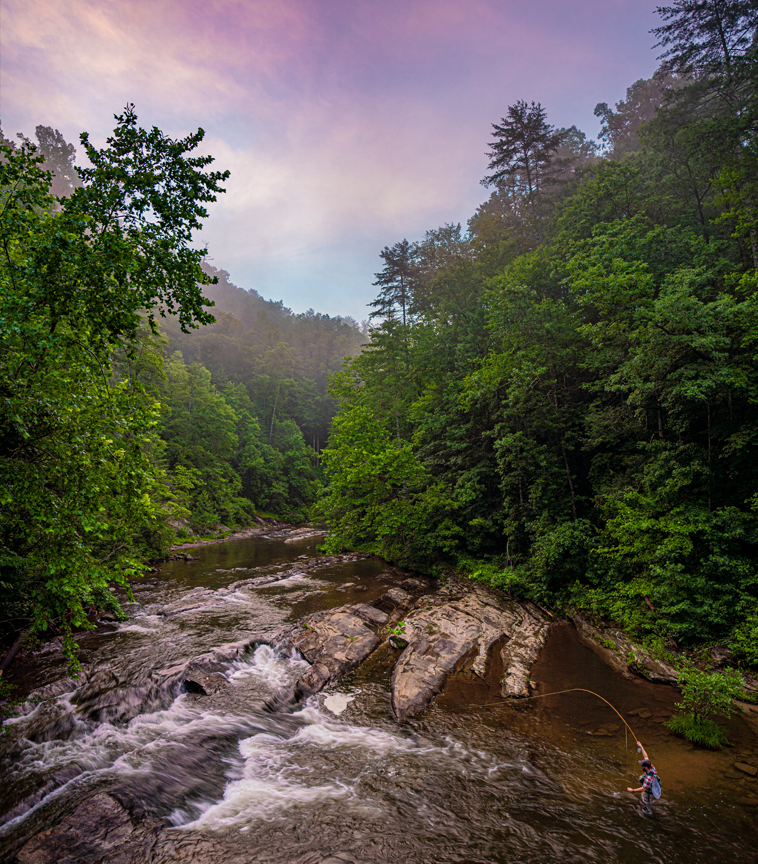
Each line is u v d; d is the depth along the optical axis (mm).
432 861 6348
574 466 22094
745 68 21219
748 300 13789
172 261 7609
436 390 31375
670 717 10094
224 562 28750
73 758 8500
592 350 20703
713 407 15203
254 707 10703
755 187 17922
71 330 7777
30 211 7094
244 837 6766
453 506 24016
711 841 6555
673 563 13500
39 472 7676
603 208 23625
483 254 36375
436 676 12141
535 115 38594
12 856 6176
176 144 7523
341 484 23891
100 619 16000
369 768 8562
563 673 12508
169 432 47500
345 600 18969
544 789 7875
